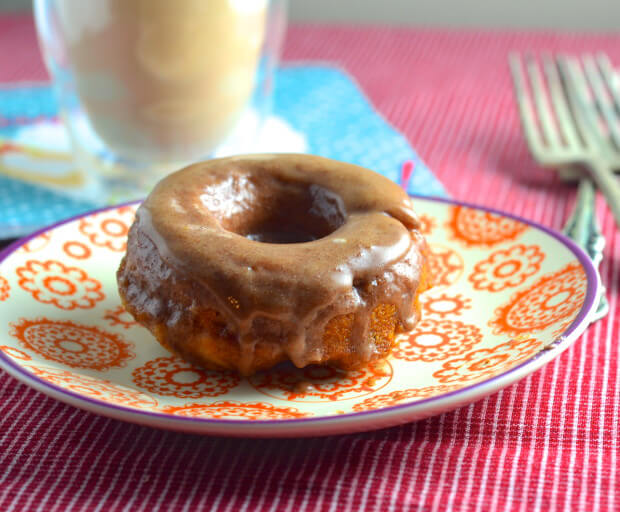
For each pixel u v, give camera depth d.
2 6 0.88
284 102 0.58
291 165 0.37
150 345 0.35
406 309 0.34
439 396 0.30
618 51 0.69
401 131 0.55
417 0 0.86
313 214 0.37
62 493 0.30
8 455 0.32
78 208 0.46
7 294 0.36
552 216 0.46
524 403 0.34
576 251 0.37
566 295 0.35
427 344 0.35
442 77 0.64
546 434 0.33
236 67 0.46
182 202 0.35
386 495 0.30
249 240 0.34
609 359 0.36
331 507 0.30
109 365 0.34
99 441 0.32
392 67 0.66
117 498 0.30
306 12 0.88
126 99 0.46
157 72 0.45
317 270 0.33
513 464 0.31
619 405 0.34
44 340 0.34
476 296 0.37
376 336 0.34
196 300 0.33
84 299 0.37
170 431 0.33
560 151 0.50
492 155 0.52
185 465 0.31
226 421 0.29
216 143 0.48
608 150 0.50
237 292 0.33
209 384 0.34
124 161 0.49
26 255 0.37
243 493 0.30
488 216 0.40
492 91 0.61
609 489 0.31
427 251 0.36
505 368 0.32
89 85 0.46
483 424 0.33
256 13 0.46
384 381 0.34
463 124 0.56
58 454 0.32
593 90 0.58
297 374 0.34
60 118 0.55
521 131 0.55
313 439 0.32
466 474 0.31
